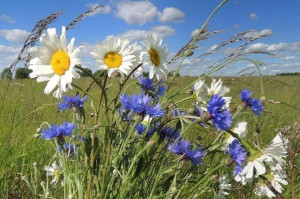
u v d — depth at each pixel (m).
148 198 0.25
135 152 0.29
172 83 0.32
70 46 0.23
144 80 0.30
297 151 0.26
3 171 0.39
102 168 0.27
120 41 0.24
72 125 0.28
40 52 0.23
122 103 0.25
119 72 0.24
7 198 0.35
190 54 0.30
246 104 0.29
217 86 0.31
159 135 0.29
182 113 0.31
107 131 0.25
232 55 0.32
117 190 0.27
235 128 0.31
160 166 0.29
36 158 0.44
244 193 0.35
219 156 0.41
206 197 0.35
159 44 0.26
